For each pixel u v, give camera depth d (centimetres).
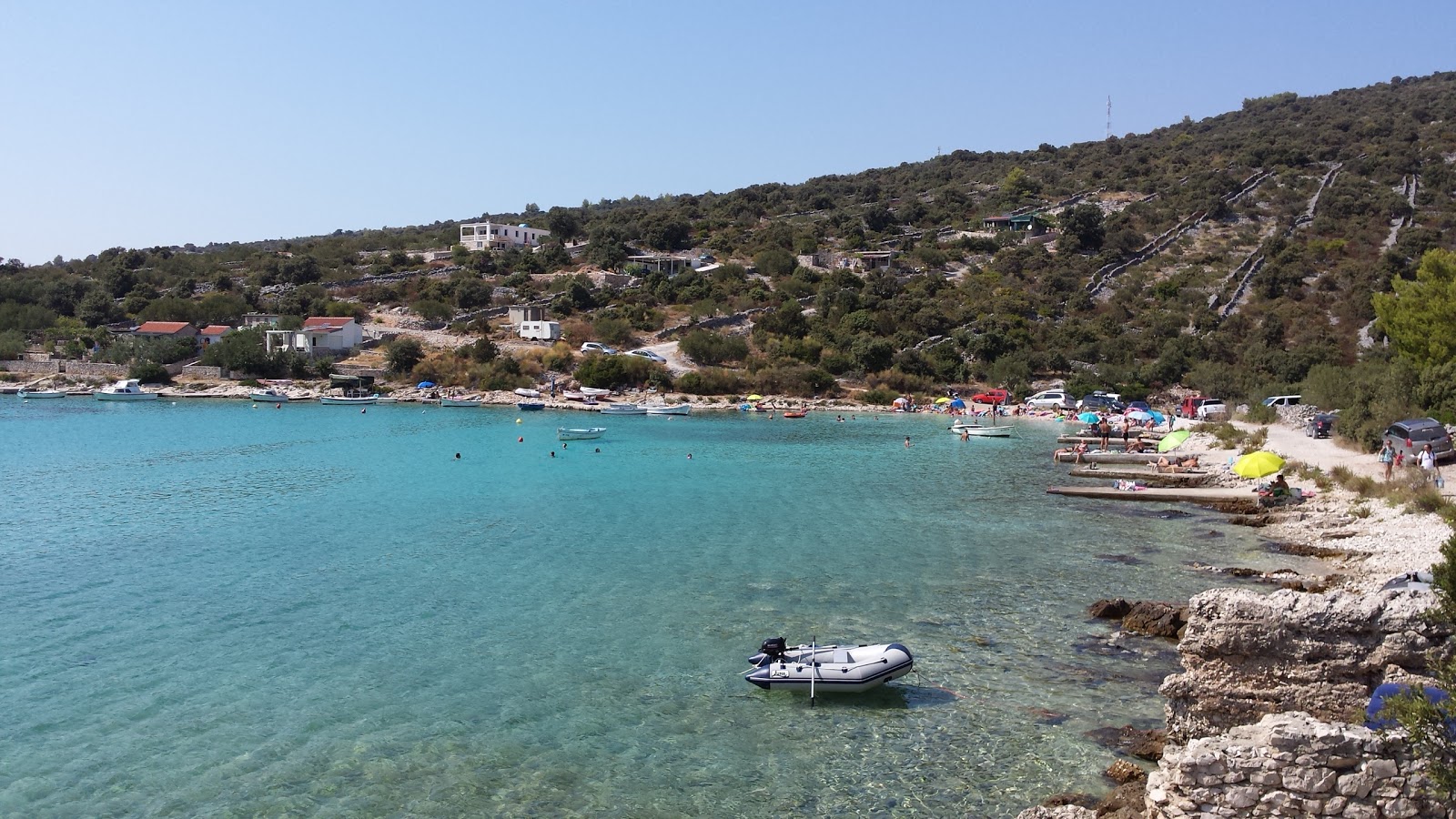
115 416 10050
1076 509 5112
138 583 3538
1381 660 1614
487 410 11169
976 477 6338
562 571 3741
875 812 1894
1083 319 14362
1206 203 19162
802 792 1981
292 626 3039
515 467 6738
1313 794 1329
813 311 15000
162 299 15100
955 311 14512
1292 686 1664
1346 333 12406
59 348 14075
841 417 10794
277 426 9294
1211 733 1716
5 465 6600
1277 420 8162
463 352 13112
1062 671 2642
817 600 3338
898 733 2258
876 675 2491
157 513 4919
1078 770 2055
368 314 15262
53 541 4241
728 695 2495
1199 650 1741
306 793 1972
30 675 2600
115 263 17988
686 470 6612
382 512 4969
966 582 3566
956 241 19012
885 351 12775
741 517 4862
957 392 12325
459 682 2575
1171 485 5838
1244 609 1694
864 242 19512
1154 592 3416
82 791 1973
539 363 12825
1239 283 15012
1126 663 2697
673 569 3769
